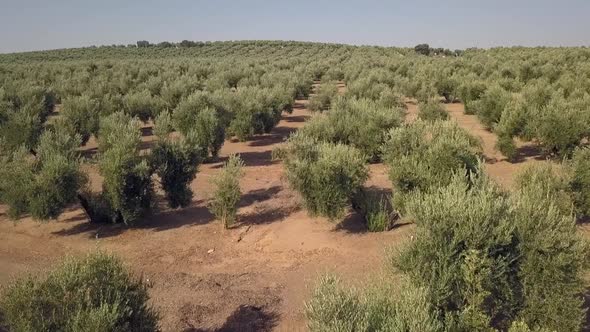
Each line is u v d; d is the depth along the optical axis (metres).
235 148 19.91
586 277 7.24
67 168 10.89
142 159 11.71
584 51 47.62
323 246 9.66
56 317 5.25
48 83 37.59
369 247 9.44
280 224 11.01
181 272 8.91
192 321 7.18
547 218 6.00
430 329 4.69
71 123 19.56
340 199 10.27
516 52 61.22
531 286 5.82
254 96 23.06
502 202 6.21
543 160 15.81
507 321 5.90
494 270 5.67
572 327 5.66
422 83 33.72
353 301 5.03
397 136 12.41
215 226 11.14
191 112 17.84
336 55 87.69
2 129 16.94
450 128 13.26
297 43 114.81
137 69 44.16
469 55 67.19
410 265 5.98
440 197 6.82
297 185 10.55
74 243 10.33
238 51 103.75
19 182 10.91
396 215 10.75
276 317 7.22
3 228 11.30
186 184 12.18
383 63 55.28
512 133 16.48
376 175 14.67
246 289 8.17
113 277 5.77
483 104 21.75
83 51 98.31
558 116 15.05
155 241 10.39
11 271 8.88
